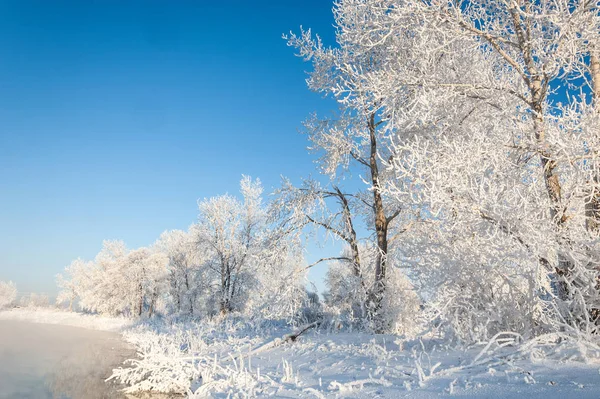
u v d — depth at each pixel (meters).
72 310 59.16
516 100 7.00
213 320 23.31
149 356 7.46
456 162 5.46
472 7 7.71
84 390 7.49
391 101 7.48
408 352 5.91
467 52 8.29
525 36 6.57
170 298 41.50
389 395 3.79
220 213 28.75
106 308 42.31
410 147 5.67
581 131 5.50
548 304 5.47
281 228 12.52
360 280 11.21
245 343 11.01
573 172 5.51
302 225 12.38
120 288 41.84
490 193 5.14
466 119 8.10
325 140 12.34
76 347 15.19
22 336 19.00
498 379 3.61
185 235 38.88
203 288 29.77
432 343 6.30
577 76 6.16
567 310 4.92
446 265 5.82
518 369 3.81
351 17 10.07
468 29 6.80
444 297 5.84
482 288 5.80
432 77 7.09
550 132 5.51
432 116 7.11
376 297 10.48
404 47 8.86
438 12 6.64
